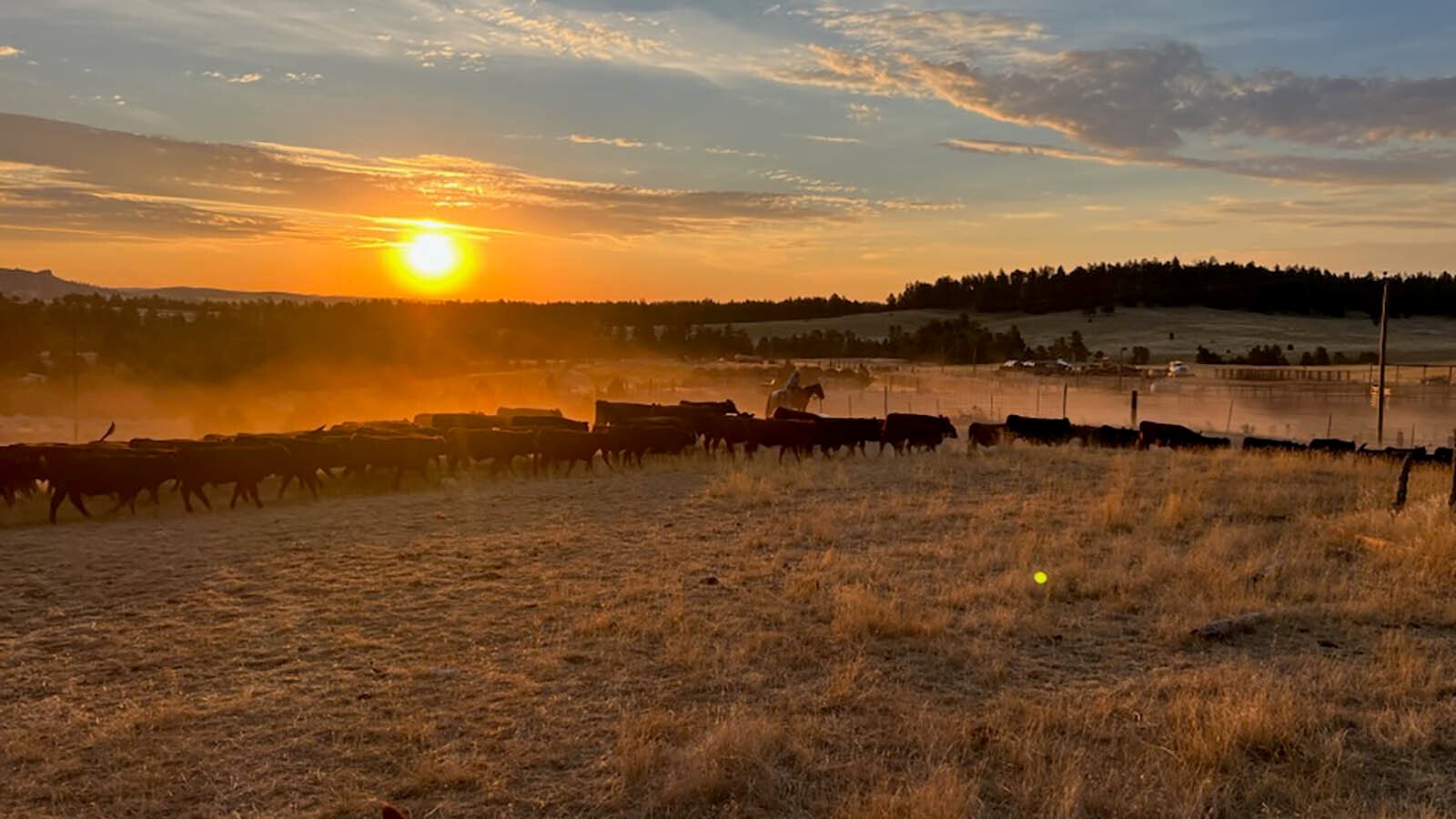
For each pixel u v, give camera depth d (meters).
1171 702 6.68
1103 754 5.85
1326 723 6.23
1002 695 6.83
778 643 8.08
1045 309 154.00
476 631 8.50
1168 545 12.05
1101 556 11.51
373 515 14.95
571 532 13.12
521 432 20.23
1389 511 12.68
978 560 11.04
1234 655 7.82
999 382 63.25
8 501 15.73
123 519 14.77
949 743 5.99
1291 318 141.62
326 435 20.30
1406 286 154.12
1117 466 19.44
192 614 9.14
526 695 6.93
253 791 5.46
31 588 10.22
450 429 22.34
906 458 22.47
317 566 11.14
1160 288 160.50
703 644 7.93
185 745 6.07
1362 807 5.15
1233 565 10.57
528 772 5.72
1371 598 9.07
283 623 8.75
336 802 5.29
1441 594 9.36
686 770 5.56
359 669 7.54
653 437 21.89
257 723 6.45
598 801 5.34
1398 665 7.27
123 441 19.05
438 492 17.69
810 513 14.37
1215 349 112.50
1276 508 14.34
